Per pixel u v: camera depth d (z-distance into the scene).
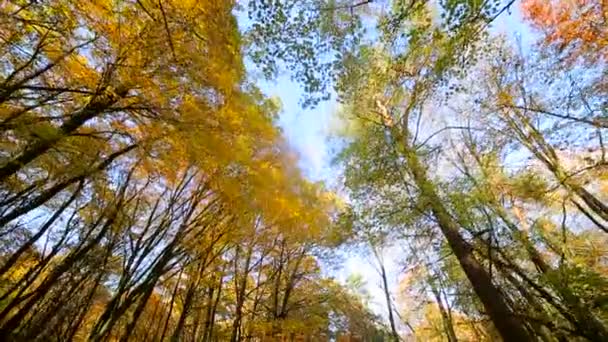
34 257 8.95
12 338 6.44
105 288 9.58
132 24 4.89
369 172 7.81
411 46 5.45
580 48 7.53
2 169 4.76
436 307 14.97
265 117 7.13
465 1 4.19
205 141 5.97
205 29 5.21
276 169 7.98
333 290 14.83
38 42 4.73
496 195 8.02
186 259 9.47
